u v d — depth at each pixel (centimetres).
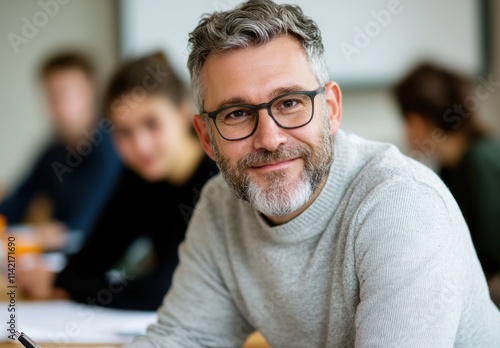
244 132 99
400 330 87
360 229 97
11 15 322
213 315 126
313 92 99
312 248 110
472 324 106
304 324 113
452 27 300
